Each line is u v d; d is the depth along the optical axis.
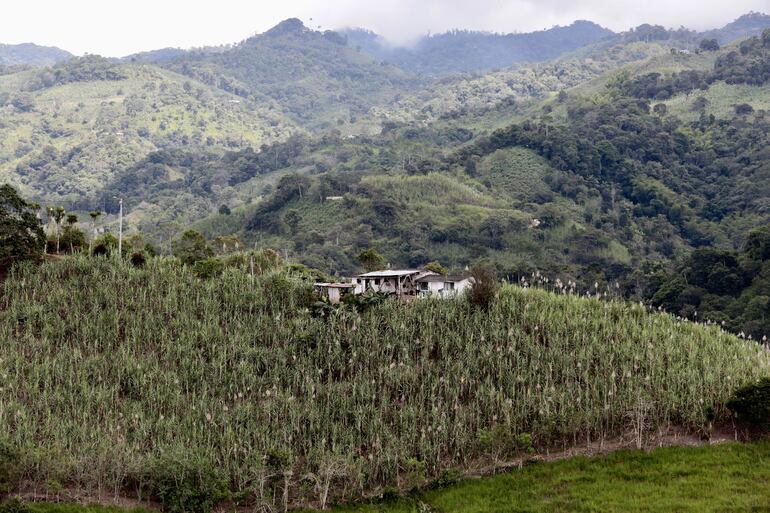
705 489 47.78
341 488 51.56
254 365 61.97
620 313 74.62
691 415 55.53
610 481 50.09
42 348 62.19
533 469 52.31
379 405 58.34
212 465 50.34
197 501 47.53
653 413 56.06
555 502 47.78
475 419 56.34
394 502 49.91
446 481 51.66
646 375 60.81
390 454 52.59
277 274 76.56
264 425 54.62
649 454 52.94
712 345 67.19
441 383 59.62
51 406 55.78
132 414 54.69
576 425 54.41
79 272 74.31
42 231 79.31
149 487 49.41
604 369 61.56
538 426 54.88
